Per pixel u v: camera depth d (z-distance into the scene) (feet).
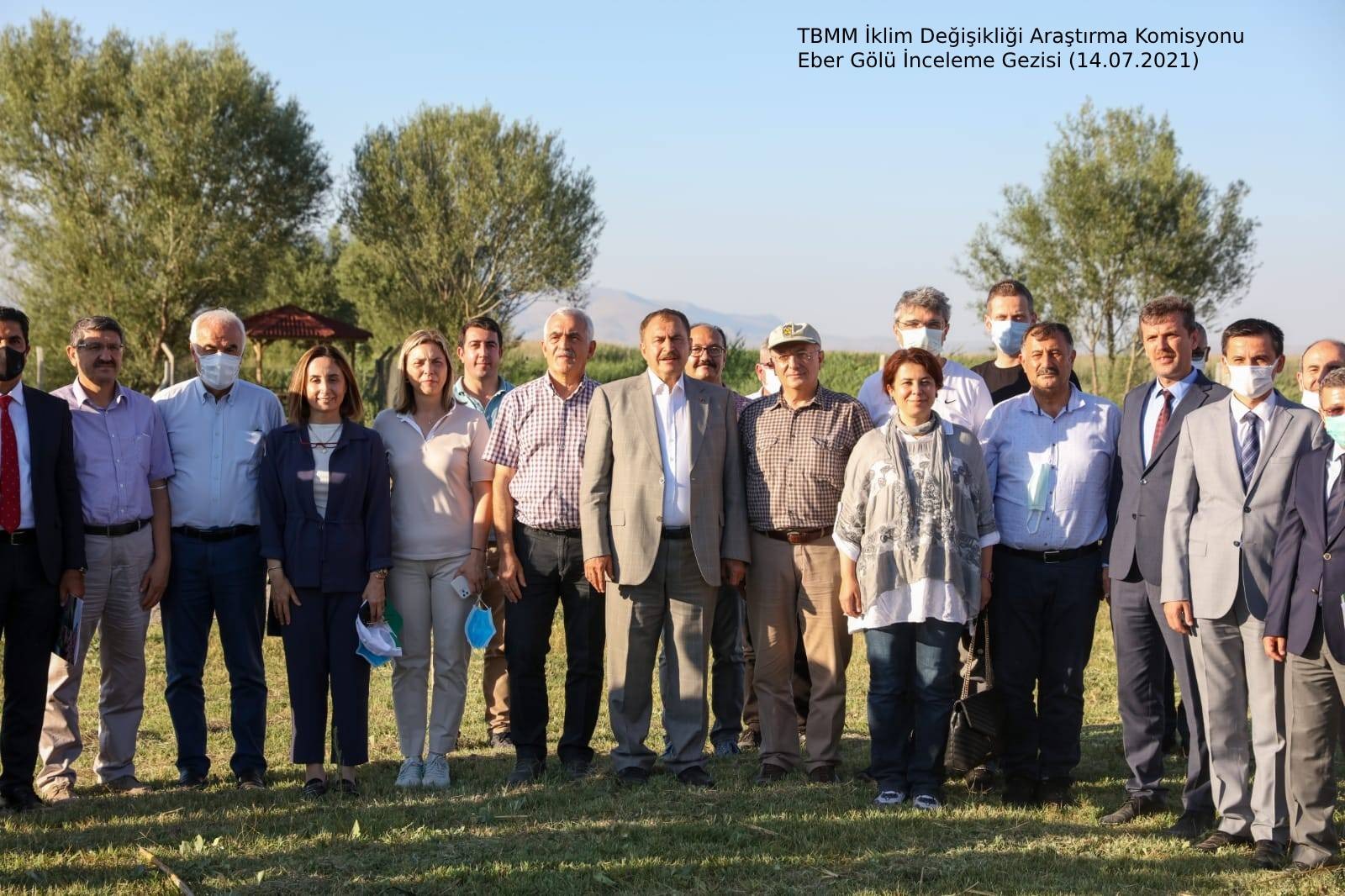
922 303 21.07
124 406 19.30
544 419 20.15
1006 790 18.72
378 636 18.89
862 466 18.62
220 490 19.51
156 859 15.42
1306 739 15.80
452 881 15.07
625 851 16.19
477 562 20.13
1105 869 15.70
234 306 120.26
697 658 19.77
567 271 133.28
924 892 14.87
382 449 19.52
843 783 19.58
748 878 15.35
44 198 114.83
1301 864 15.79
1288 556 15.81
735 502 19.85
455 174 131.03
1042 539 18.34
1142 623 17.88
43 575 17.94
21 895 14.43
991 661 18.81
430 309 133.18
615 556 19.63
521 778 19.79
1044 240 109.60
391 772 20.65
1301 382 19.74
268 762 21.38
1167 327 17.76
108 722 19.54
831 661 19.72
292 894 14.62
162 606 19.89
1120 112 109.40
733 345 107.55
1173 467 17.52
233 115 116.57
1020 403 18.92
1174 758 21.71
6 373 17.79
